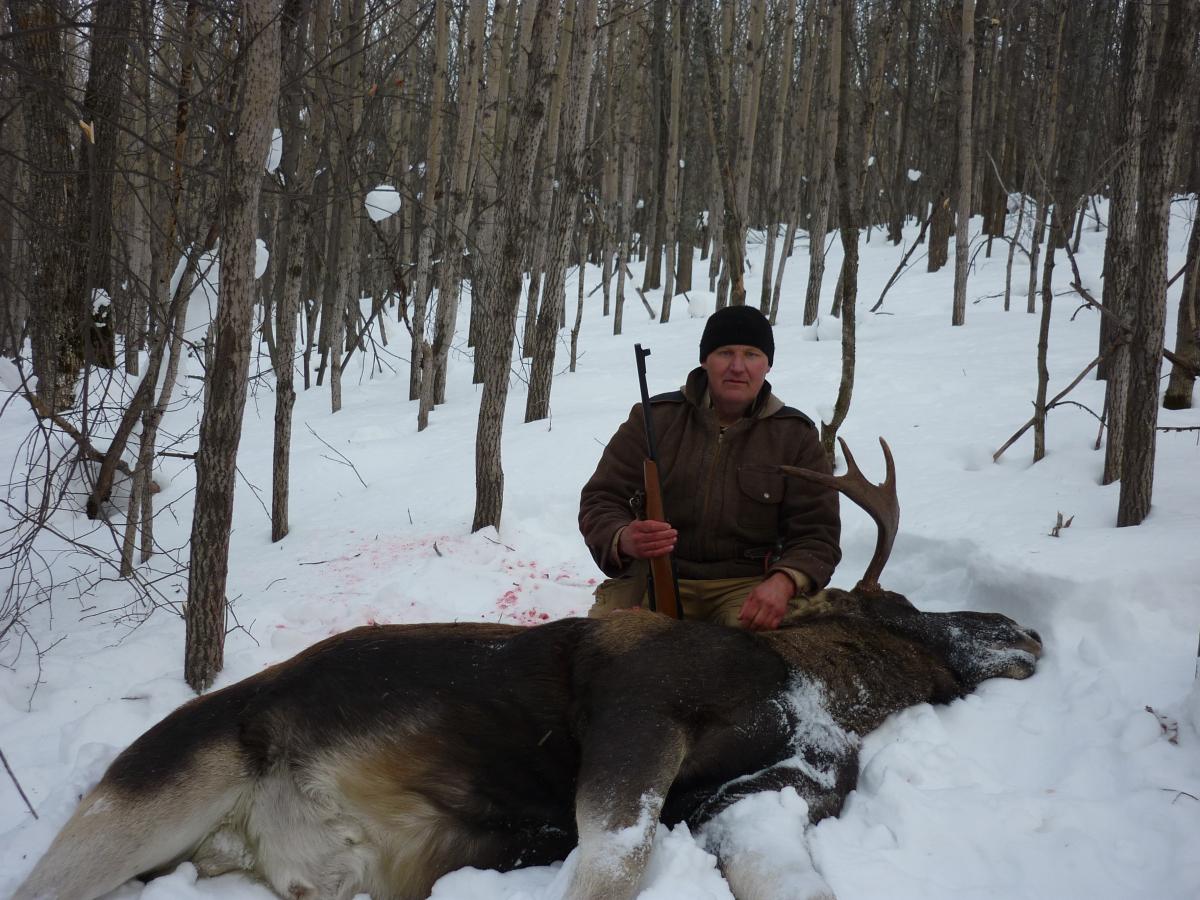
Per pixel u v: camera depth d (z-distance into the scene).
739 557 3.88
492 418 5.93
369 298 18.45
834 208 24.27
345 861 2.71
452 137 13.09
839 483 3.62
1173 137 4.36
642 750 2.69
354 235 10.72
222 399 3.90
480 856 2.82
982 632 3.73
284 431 6.49
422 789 2.78
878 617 3.61
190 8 4.21
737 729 2.92
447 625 3.11
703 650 3.03
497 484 6.00
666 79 18.91
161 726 2.79
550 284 8.35
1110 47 18.05
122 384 5.10
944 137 20.77
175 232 5.27
